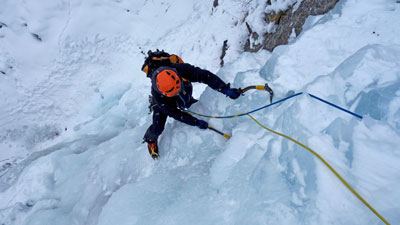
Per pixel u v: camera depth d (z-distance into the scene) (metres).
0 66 8.34
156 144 3.00
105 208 2.52
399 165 1.48
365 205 1.41
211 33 6.16
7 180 5.05
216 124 2.96
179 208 2.20
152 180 2.65
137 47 8.73
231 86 3.10
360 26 2.45
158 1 9.34
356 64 2.04
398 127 1.62
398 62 1.95
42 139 7.76
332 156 1.66
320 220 1.46
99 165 3.51
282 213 1.65
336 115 1.92
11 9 8.54
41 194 3.80
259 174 1.94
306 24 3.13
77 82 8.41
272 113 2.43
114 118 6.18
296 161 1.81
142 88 6.41
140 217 2.26
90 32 8.73
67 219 3.19
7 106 8.22
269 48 3.80
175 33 8.02
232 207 1.97
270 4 4.29
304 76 2.49
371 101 1.80
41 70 8.51
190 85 2.78
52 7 8.74
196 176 2.52
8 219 3.54
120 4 9.29
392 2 2.44
